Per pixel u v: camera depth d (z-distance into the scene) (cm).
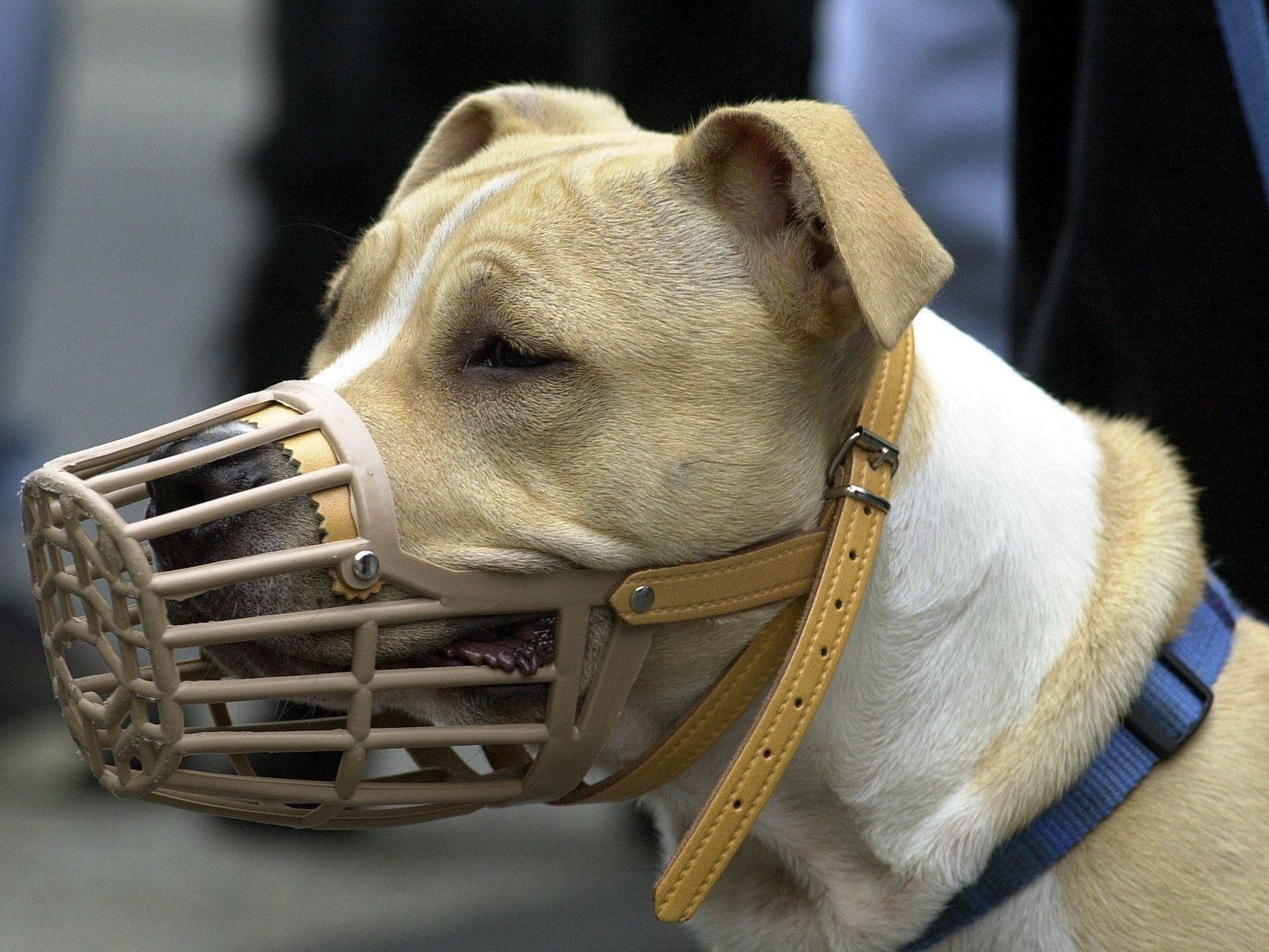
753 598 494
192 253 2353
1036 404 561
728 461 488
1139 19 628
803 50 952
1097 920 500
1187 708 512
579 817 1076
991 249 920
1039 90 701
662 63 938
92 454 455
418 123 993
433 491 476
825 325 490
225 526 458
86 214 2566
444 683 468
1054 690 511
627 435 484
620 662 486
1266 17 606
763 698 515
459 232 522
